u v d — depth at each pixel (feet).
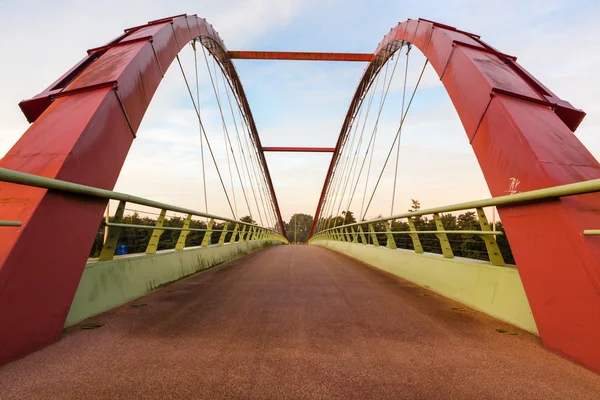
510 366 6.92
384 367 6.80
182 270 20.08
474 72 16.03
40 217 7.74
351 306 12.21
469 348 7.92
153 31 21.04
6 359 6.77
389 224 24.93
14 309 7.00
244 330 9.17
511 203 9.36
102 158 11.63
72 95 13.17
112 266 12.19
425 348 7.91
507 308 10.16
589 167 10.07
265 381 6.11
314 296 14.06
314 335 8.81
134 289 13.52
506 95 13.53
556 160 10.10
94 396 5.50
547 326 7.91
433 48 23.59
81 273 9.23
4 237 7.18
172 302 12.77
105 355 7.27
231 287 16.33
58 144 10.11
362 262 32.63
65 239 8.61
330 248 72.08
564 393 5.82
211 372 6.46
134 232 18.89
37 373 6.33
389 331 9.19
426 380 6.24
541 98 14.25
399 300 13.34
